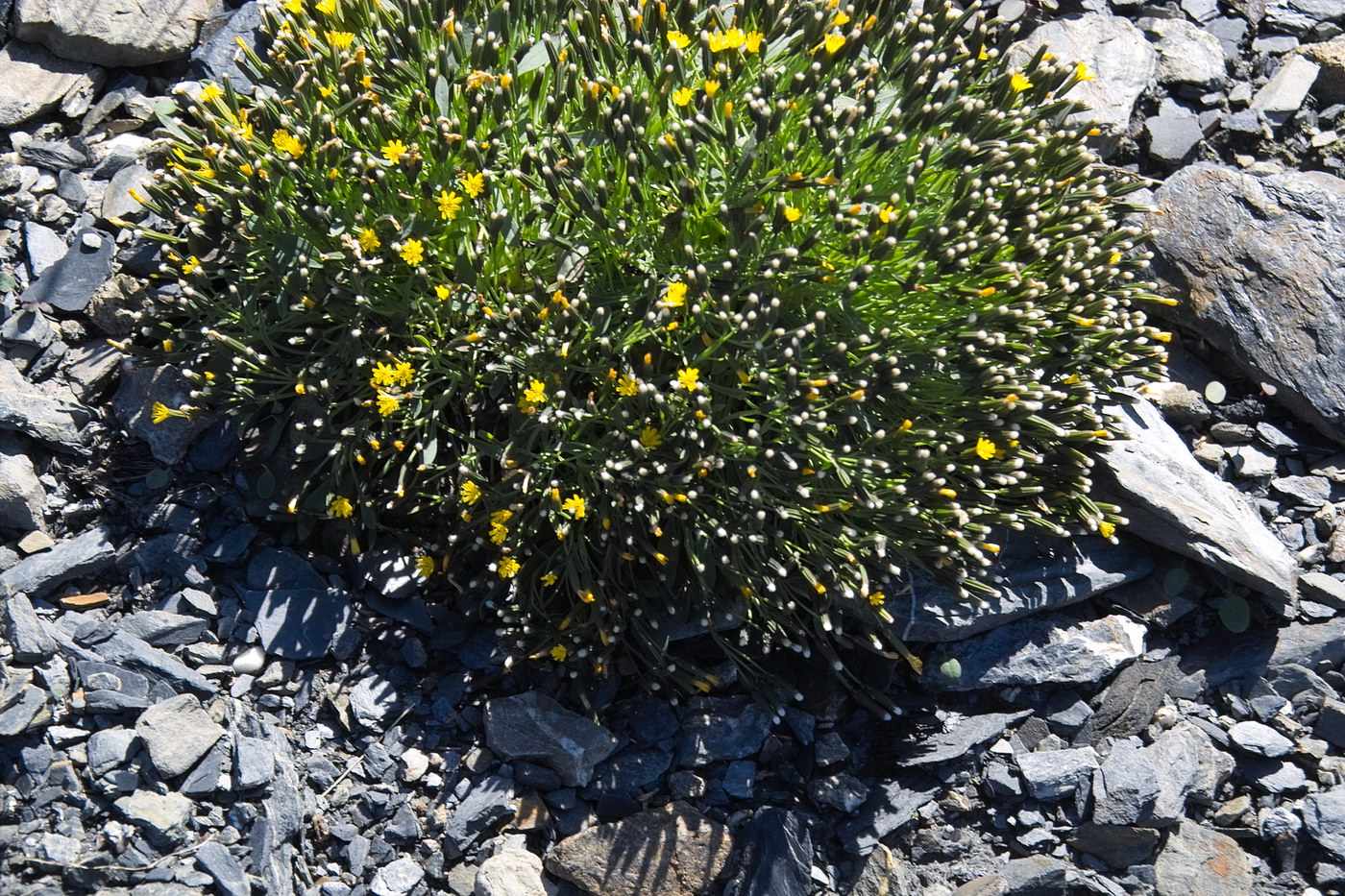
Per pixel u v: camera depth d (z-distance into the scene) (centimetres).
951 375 53
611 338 53
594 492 54
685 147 51
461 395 55
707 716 55
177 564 55
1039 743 55
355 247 52
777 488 53
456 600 56
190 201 55
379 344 54
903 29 55
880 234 52
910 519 53
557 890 53
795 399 52
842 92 54
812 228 53
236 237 54
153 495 55
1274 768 55
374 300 53
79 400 56
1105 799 54
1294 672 56
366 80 53
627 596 54
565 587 55
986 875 53
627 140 52
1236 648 56
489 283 54
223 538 55
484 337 53
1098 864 54
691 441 52
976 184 53
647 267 53
